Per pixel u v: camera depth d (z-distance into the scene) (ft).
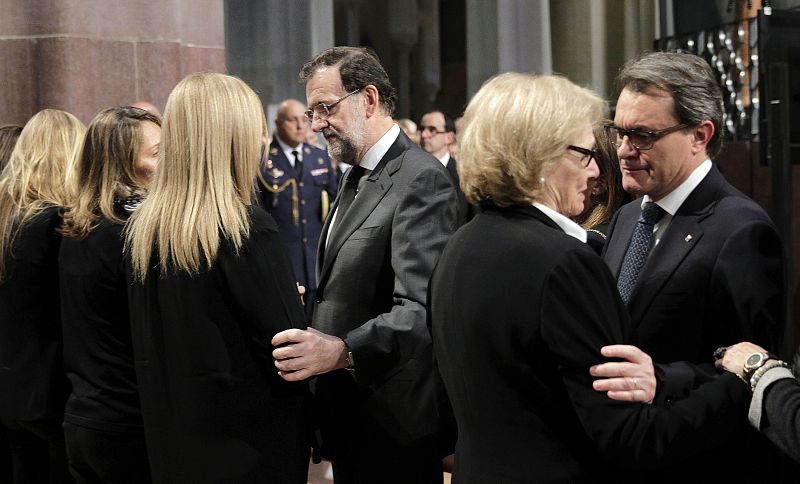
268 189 21.56
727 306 6.26
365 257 8.64
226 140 7.06
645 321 6.53
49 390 8.79
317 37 27.50
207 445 6.95
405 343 8.06
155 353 7.07
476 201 5.88
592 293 5.37
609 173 8.61
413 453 8.68
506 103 5.69
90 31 17.24
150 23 17.76
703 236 6.45
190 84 7.12
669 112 6.45
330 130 8.85
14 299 8.79
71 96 17.10
